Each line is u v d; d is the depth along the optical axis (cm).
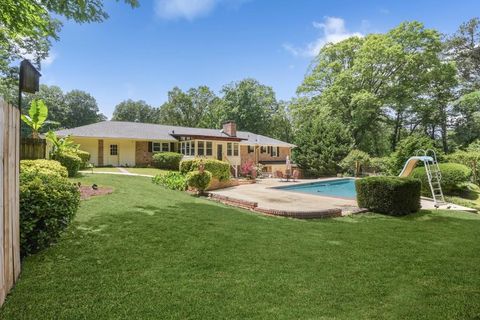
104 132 2267
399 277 379
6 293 283
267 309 284
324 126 2634
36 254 395
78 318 256
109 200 803
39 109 1176
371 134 3084
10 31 852
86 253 411
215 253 440
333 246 510
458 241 569
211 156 2348
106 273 351
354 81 2750
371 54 2573
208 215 707
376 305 302
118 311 269
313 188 1767
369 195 890
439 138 2983
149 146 2442
